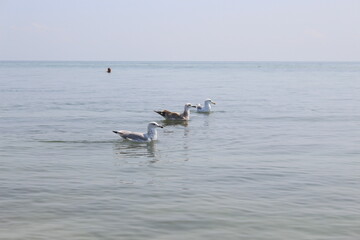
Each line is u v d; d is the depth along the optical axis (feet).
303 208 44.96
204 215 42.96
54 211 43.83
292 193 49.65
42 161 64.49
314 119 111.86
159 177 56.13
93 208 44.70
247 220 41.86
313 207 45.24
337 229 40.01
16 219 41.81
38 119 107.76
